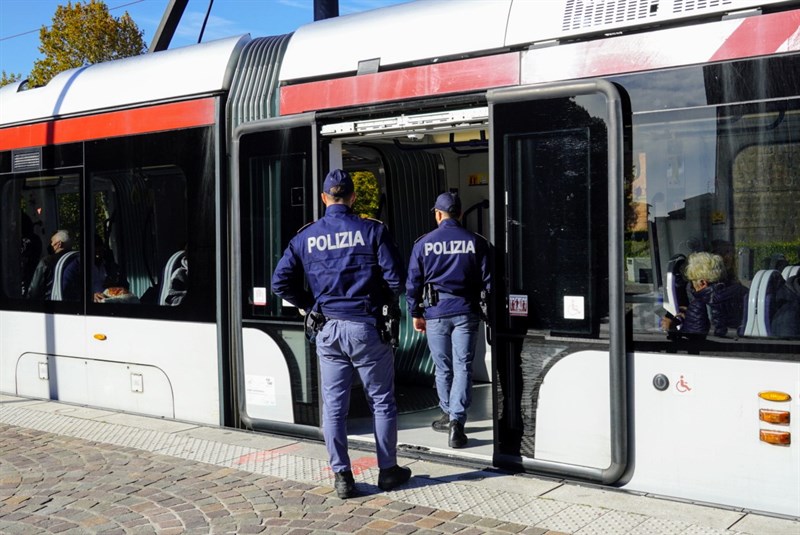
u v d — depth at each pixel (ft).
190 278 22.84
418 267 19.75
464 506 15.85
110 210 24.62
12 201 27.27
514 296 17.40
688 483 15.46
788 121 14.52
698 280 15.33
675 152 15.58
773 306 14.64
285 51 21.54
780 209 14.61
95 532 15.48
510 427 17.60
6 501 17.29
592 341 16.44
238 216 21.75
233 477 18.26
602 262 16.37
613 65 16.25
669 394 15.60
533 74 17.21
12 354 27.43
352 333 16.46
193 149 22.62
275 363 21.36
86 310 25.23
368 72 19.53
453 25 18.53
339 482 16.65
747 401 14.83
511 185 17.42
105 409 24.98
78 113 25.25
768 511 14.67
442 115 18.57
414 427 21.43
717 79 15.17
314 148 20.38
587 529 14.44
